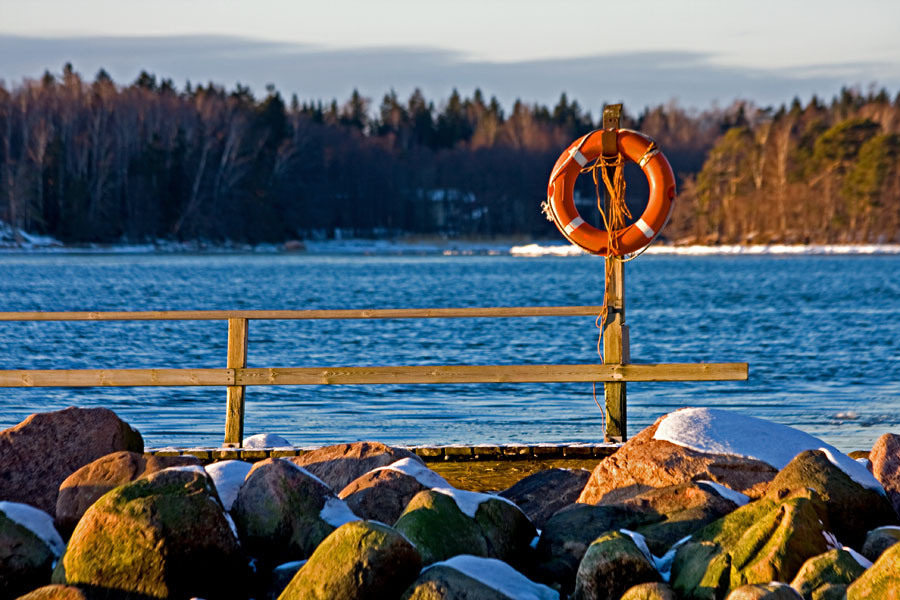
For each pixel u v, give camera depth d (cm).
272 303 5891
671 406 2119
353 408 2050
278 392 2247
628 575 737
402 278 8644
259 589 814
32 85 15050
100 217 14112
